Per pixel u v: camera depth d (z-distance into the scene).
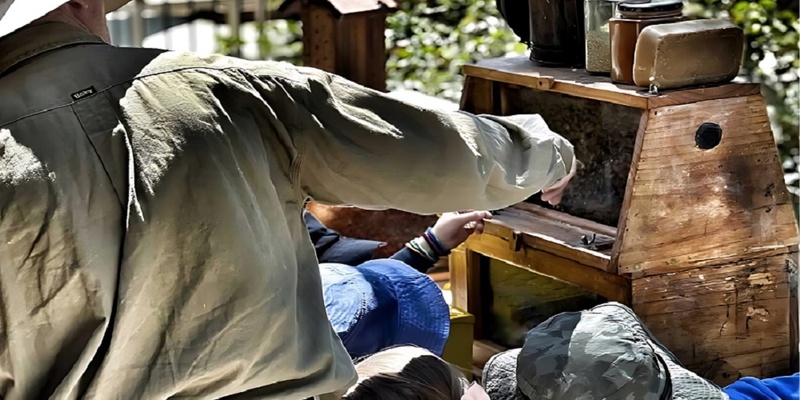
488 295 3.06
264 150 1.84
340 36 3.61
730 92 2.50
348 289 2.52
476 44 6.90
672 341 2.55
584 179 2.78
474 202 2.02
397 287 2.57
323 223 3.31
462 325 2.86
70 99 1.73
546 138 2.21
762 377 2.66
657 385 2.02
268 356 1.82
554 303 2.83
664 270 2.51
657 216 2.48
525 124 2.30
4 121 1.70
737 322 2.61
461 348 2.87
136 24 7.71
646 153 2.44
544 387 2.04
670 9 2.56
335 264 2.68
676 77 2.46
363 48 3.66
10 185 1.65
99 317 1.71
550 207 2.91
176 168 1.72
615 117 2.64
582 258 2.56
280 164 1.87
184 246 1.73
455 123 1.98
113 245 1.71
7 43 1.81
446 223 2.88
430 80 6.61
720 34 2.48
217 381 1.80
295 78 1.88
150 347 1.76
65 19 1.87
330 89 1.91
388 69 6.84
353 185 1.92
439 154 1.94
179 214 1.72
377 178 1.91
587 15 2.69
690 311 2.55
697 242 2.53
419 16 7.46
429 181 1.94
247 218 1.77
